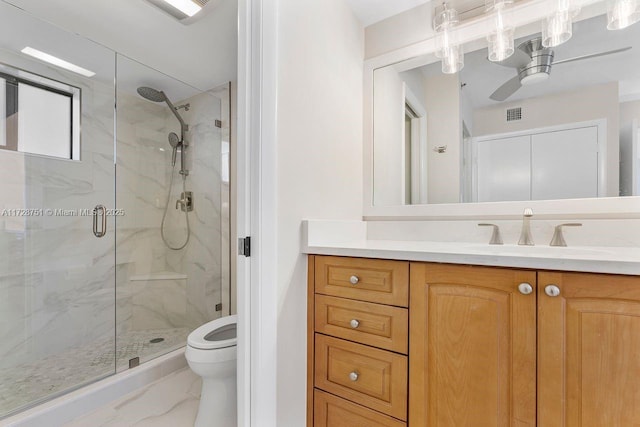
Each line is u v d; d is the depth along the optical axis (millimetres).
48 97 1957
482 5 1459
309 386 1203
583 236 1217
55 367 1786
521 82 1387
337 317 1143
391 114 1696
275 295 1061
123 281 2291
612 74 1223
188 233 2482
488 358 867
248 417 1034
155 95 2398
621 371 720
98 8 1526
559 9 1180
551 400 782
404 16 1679
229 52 1933
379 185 1715
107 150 2223
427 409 947
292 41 1179
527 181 1362
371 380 1053
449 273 929
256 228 1027
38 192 1916
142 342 2158
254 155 1032
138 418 1453
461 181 1511
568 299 773
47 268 1939
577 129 1271
